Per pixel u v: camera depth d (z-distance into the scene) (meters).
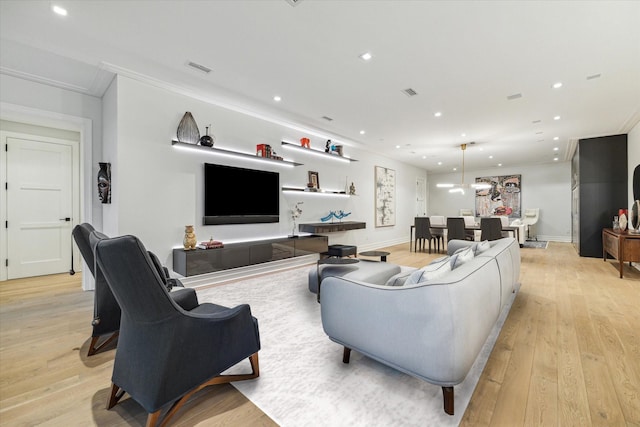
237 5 2.07
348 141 6.11
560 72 3.00
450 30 2.33
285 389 1.59
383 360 1.56
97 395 1.56
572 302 3.04
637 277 4.09
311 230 5.07
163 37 2.47
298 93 3.63
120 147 3.11
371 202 7.23
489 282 1.71
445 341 1.31
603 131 5.26
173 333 1.29
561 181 8.71
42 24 2.29
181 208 3.62
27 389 1.61
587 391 1.55
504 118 4.52
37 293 3.38
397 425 1.31
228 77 3.21
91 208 3.59
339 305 1.76
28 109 3.16
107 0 2.02
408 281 1.71
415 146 6.58
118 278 1.21
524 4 2.02
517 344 2.11
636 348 2.03
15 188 4.01
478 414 1.38
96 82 3.27
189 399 1.51
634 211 4.56
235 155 4.14
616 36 2.37
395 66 2.93
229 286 3.65
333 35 2.42
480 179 10.19
